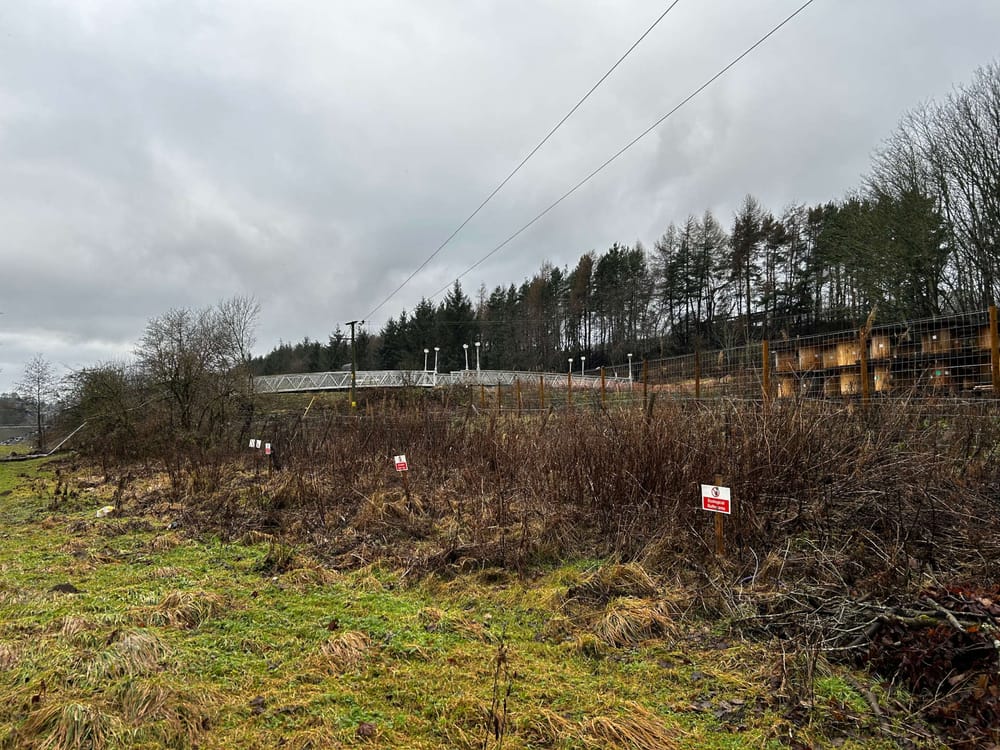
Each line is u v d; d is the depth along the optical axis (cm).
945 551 380
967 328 618
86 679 294
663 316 4962
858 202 2031
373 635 364
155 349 1911
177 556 584
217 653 339
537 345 5881
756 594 376
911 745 233
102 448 1609
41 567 545
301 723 265
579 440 641
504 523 583
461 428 1026
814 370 727
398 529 625
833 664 294
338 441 1094
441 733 256
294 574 496
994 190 1520
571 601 402
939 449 477
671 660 319
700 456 507
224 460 1261
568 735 247
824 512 445
